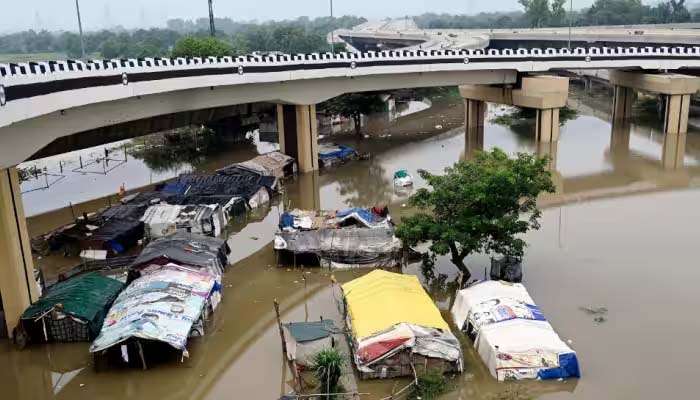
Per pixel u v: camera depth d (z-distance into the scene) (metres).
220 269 33.59
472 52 63.00
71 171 59.50
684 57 67.69
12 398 24.19
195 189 46.88
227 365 25.72
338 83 58.03
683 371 23.83
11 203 28.12
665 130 67.12
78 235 37.59
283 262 35.28
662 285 30.86
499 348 23.84
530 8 176.75
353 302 26.88
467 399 22.72
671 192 46.91
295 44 158.88
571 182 50.88
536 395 22.80
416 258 35.41
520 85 66.38
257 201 46.53
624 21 169.50
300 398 22.44
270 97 53.09
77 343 27.45
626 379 23.47
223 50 78.50
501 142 66.75
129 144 70.69
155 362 25.81
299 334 26.12
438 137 70.44
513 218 30.52
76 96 33.88
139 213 41.22
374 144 67.50
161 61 42.78
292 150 57.00
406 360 23.89
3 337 28.30
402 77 62.88
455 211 31.36
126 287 29.84
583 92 102.38
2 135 27.33
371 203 47.19
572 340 26.16
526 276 32.28
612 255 34.72
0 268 27.67
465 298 27.58
